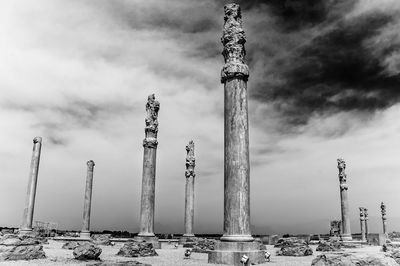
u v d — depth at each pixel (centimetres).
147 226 3091
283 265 1723
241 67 1983
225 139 1939
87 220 4622
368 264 1503
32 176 3616
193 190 4653
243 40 2070
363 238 5959
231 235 1789
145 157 3162
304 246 2659
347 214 4644
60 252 2669
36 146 3681
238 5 2138
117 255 2473
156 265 1780
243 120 1928
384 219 6819
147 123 3219
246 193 1842
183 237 4472
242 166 1862
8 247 2098
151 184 3138
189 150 4750
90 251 2092
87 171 4788
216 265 1681
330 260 1473
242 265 1684
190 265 1747
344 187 4712
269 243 4975
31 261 1978
